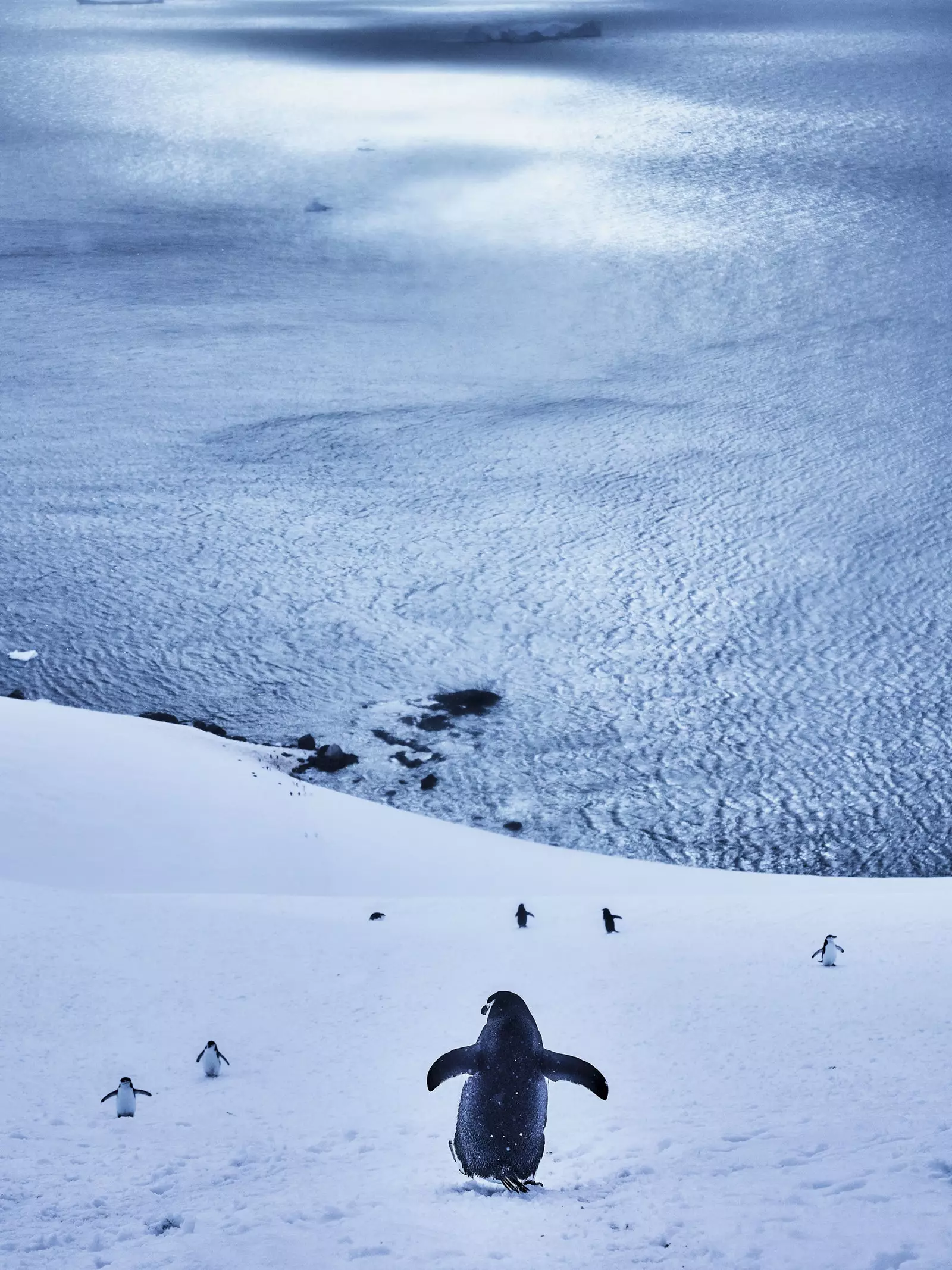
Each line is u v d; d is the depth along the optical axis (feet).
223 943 94.89
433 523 362.53
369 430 445.78
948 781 225.76
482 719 249.55
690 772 230.07
